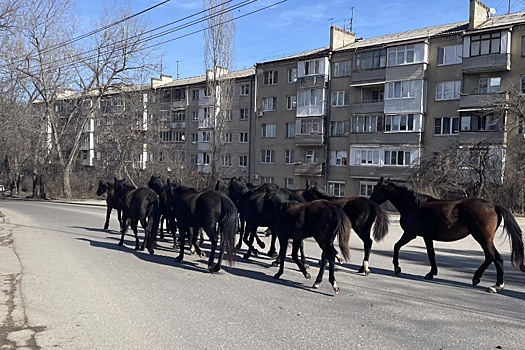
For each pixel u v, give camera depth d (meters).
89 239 15.95
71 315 7.27
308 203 9.47
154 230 12.98
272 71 47.97
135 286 9.20
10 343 6.06
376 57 39.94
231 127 51.25
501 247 16.02
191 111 57.06
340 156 42.84
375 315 7.36
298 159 45.62
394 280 9.95
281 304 7.99
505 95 31.83
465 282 9.84
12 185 53.66
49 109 45.69
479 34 34.44
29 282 9.41
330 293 8.77
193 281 9.72
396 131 38.47
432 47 37.25
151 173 43.53
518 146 30.95
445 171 30.17
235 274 10.47
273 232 12.04
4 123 25.52
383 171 39.09
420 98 37.22
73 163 53.38
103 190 19.03
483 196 29.27
